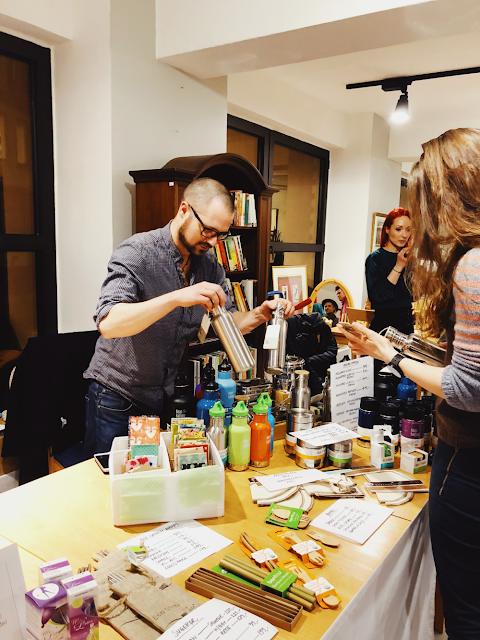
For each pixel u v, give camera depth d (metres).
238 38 2.51
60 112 2.79
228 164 2.86
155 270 1.74
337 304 5.85
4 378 2.50
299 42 2.50
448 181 1.11
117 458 1.32
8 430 2.15
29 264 2.83
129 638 0.83
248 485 1.43
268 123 4.55
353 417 1.80
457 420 1.17
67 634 0.76
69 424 2.24
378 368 2.20
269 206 3.32
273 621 0.88
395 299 4.01
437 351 1.37
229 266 3.17
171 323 1.84
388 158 5.96
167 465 1.27
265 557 1.06
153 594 0.92
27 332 2.86
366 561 1.09
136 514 1.20
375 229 5.81
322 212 5.86
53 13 2.57
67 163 2.80
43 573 0.79
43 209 2.82
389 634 1.20
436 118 5.46
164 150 2.93
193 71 3.01
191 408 1.64
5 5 2.35
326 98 4.98
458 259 1.13
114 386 1.89
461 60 3.83
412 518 1.29
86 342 2.27
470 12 2.10
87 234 2.78
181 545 1.12
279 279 4.92
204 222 1.64
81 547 1.11
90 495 1.35
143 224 2.59
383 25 2.27
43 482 1.43
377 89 4.62
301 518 1.24
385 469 1.57
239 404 1.52
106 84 2.56
